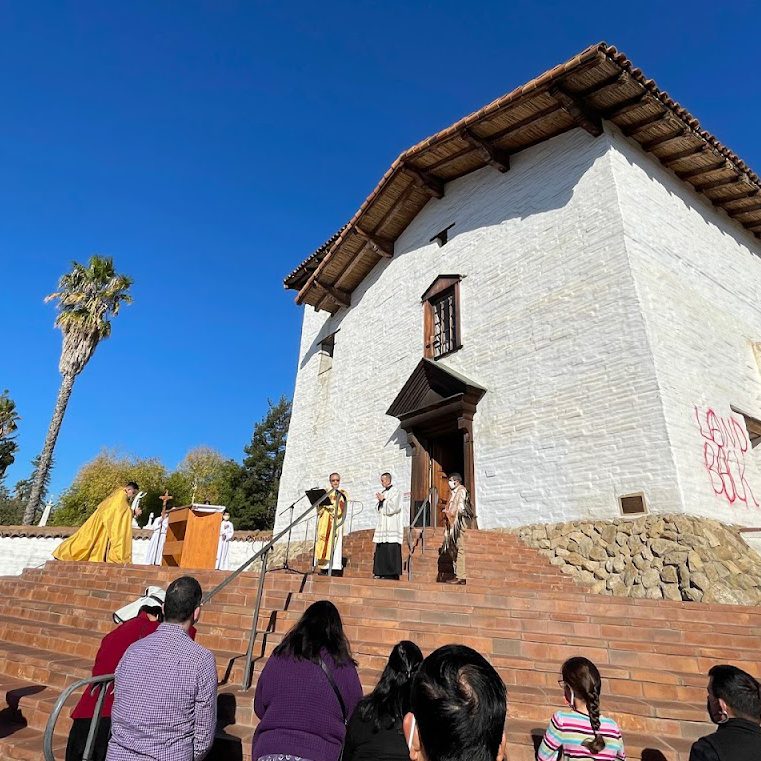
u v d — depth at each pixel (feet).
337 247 51.62
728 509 26.13
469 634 16.46
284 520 54.19
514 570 26.43
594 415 28.68
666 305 29.91
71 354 74.02
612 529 25.82
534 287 34.68
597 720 9.49
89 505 100.07
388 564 24.31
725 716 8.58
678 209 34.88
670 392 26.89
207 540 30.19
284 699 8.27
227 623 18.74
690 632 16.24
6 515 125.29
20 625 21.56
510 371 34.40
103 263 78.02
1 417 91.76
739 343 33.58
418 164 43.65
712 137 33.35
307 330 64.80
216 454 155.12
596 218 32.12
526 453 31.55
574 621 17.15
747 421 30.68
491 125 36.99
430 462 39.32
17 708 15.24
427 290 44.11
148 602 11.44
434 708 4.60
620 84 30.55
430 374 38.09
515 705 13.33
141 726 8.23
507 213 39.04
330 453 50.60
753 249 40.70
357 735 7.29
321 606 9.33
